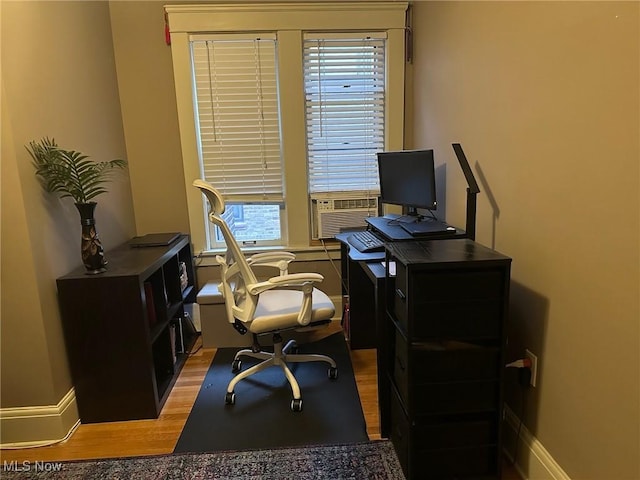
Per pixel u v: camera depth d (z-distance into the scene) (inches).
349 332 106.5
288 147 116.3
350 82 116.8
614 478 45.4
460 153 71.4
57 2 80.4
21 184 66.6
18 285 69.1
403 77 116.1
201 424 77.8
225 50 110.7
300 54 111.6
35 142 70.9
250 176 118.8
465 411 58.3
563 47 50.6
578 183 48.8
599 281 46.1
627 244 41.9
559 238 52.8
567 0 49.5
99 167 85.4
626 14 40.6
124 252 94.0
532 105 57.7
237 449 70.6
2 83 63.5
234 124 115.4
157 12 107.9
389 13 111.8
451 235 78.5
